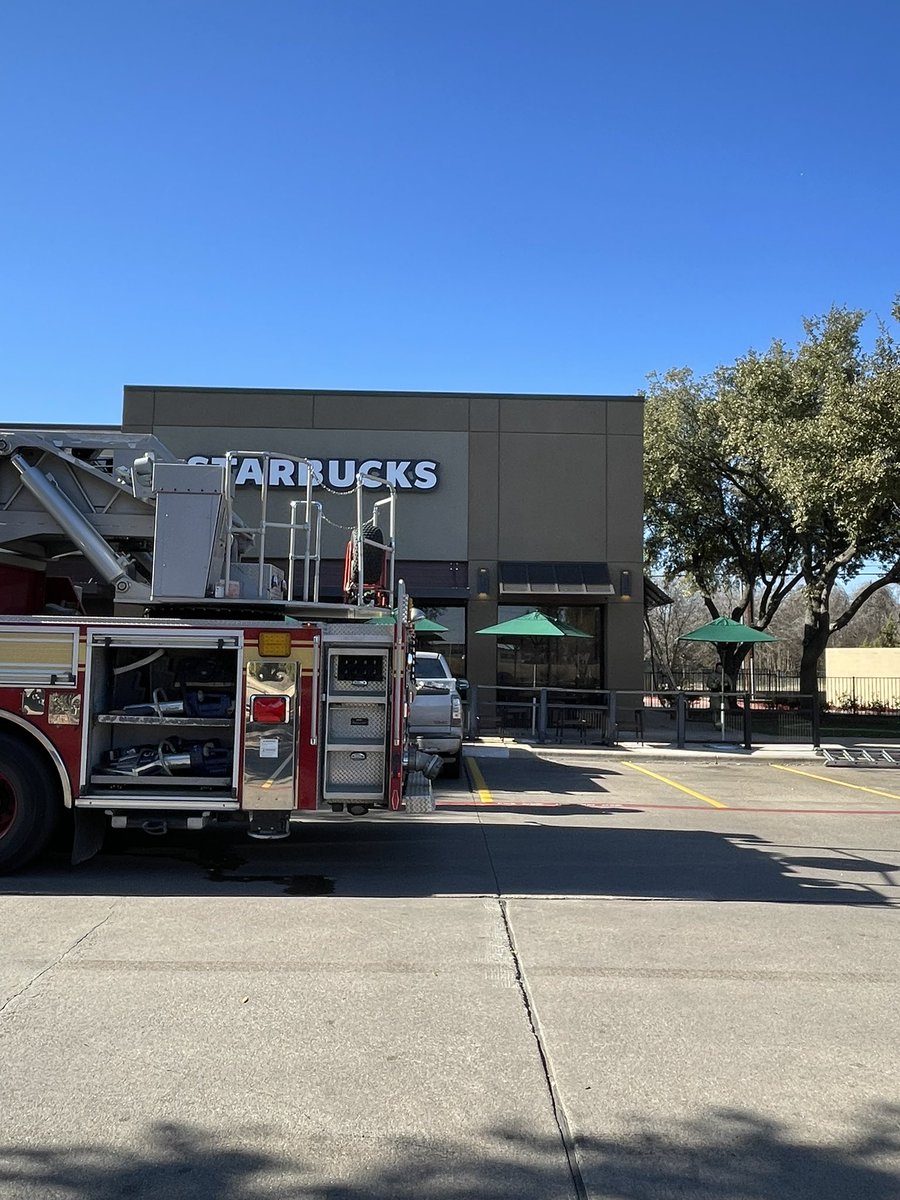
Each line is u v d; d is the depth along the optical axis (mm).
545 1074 4102
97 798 7293
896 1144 3576
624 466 23562
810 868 8406
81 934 5996
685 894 7367
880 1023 4746
